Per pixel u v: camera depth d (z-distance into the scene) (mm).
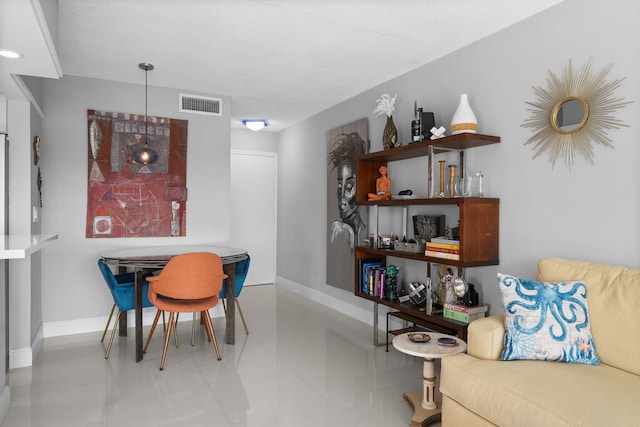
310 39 3014
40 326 3623
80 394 2586
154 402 2486
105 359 3184
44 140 3699
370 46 3137
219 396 2572
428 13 2619
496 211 2852
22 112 3082
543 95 2590
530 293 2045
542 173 2600
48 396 2553
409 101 3695
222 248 4012
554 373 1793
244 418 2305
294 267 5898
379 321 4059
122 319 3725
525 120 2699
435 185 3377
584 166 2379
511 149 2789
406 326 3719
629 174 2176
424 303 3195
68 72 3729
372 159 3770
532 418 1562
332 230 4848
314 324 4215
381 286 3498
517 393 1661
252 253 6367
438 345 2311
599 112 2305
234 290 3576
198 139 4355
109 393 2602
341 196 4672
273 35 2941
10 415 2316
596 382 1707
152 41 3053
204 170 4387
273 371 2979
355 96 4484
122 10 2576
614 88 2238
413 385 2756
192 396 2570
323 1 2467
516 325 1990
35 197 3346
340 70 3682
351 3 2488
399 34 2926
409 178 3676
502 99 2850
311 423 2258
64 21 2721
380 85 4070
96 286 3914
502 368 1858
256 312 4695
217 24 2770
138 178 4066
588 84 2354
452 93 3250
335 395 2600
